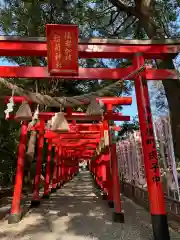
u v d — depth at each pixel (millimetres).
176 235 5004
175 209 5898
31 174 14344
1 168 13047
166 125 5758
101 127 9797
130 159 10273
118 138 15234
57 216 7277
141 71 4570
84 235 5277
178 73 4965
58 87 12102
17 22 7469
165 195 6508
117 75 4969
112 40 4766
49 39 4164
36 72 4863
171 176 5785
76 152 20781
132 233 5324
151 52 4840
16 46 4645
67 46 4266
